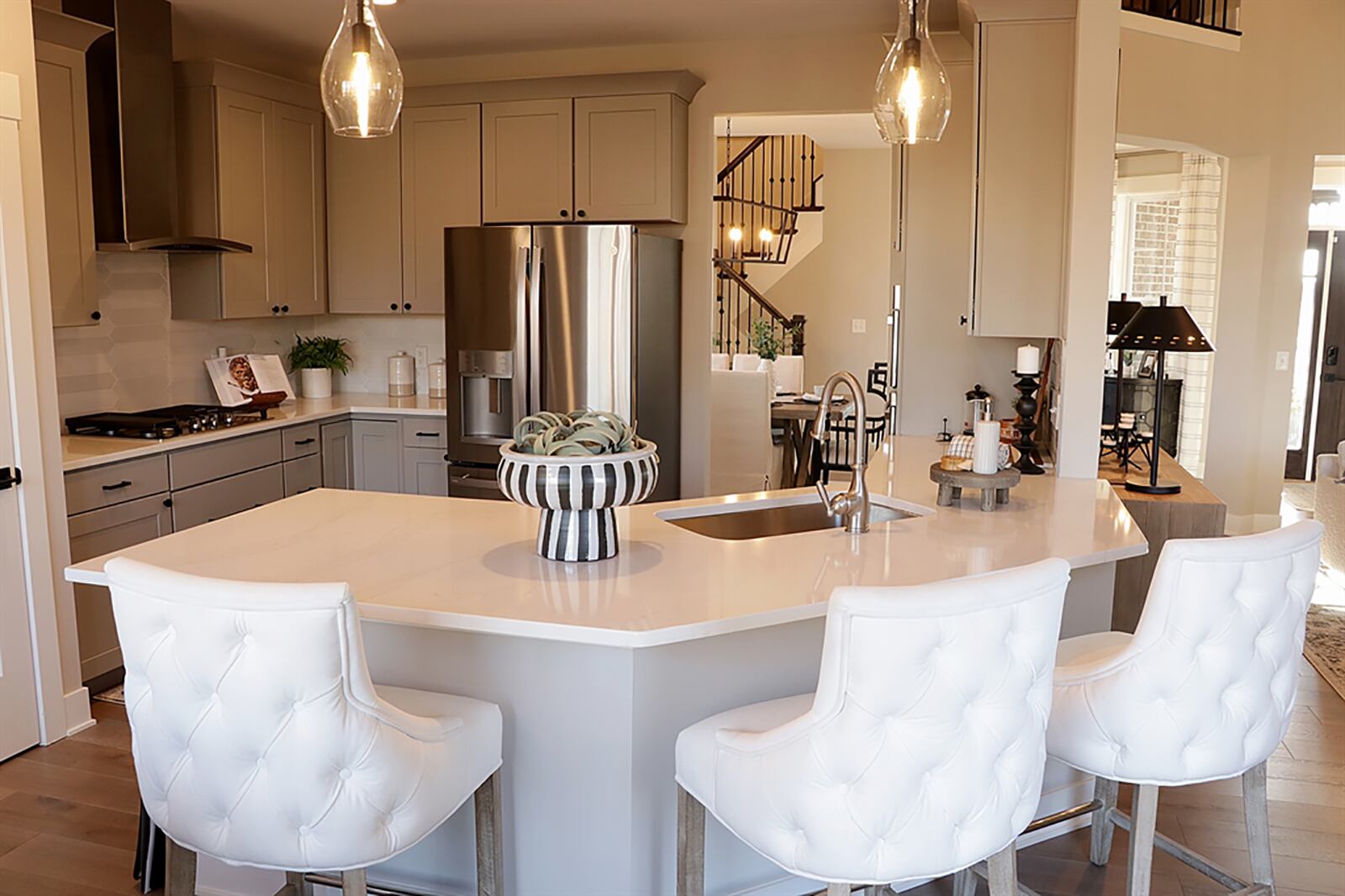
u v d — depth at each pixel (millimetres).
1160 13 6941
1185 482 4453
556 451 2424
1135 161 8211
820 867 1797
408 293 5855
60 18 3918
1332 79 6578
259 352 5883
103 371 4820
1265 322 6789
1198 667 2129
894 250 5352
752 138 10570
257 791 1775
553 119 5500
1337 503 5922
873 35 5328
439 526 2863
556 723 2291
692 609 2127
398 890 2447
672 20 5039
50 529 3609
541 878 2352
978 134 3801
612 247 5016
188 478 4461
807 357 10641
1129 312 4820
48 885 2744
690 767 2072
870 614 1685
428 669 2371
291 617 1690
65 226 4062
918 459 4082
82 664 3910
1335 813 3201
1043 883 2762
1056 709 2264
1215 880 2535
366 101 2270
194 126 5031
